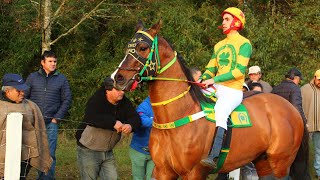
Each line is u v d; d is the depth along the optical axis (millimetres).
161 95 4914
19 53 12508
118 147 10297
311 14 14164
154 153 5047
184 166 4941
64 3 12047
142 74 4727
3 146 5176
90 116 5500
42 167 5680
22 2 12625
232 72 5219
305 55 13852
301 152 6027
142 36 4777
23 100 5637
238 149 5344
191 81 5074
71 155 9539
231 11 5387
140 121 5711
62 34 12047
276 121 5629
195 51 12727
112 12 12789
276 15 14227
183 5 13641
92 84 12562
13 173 4965
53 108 6988
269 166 5801
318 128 8562
